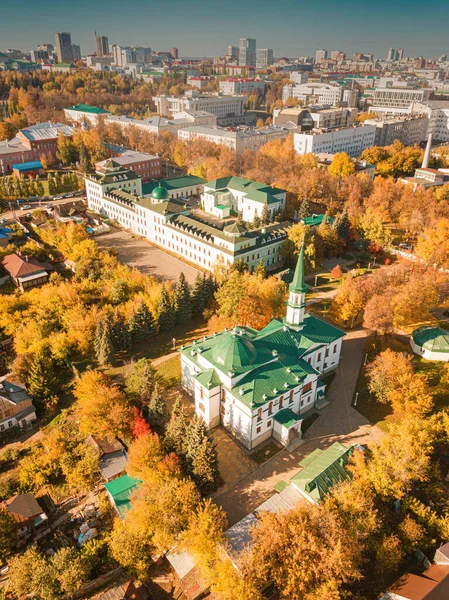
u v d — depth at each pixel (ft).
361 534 219.20
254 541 227.81
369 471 250.37
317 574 205.05
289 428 290.97
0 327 417.49
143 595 225.15
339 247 558.56
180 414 272.31
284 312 402.72
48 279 502.79
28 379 341.00
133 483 267.59
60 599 219.00
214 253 523.29
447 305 439.22
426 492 256.11
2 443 313.32
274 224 563.07
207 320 433.89
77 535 253.24
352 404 329.93
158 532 229.86
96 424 297.12
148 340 411.75
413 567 228.43
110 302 438.40
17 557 233.55
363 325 387.14
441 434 281.33
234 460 287.69
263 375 297.12
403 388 304.09
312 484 245.86
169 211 595.06
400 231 608.60
